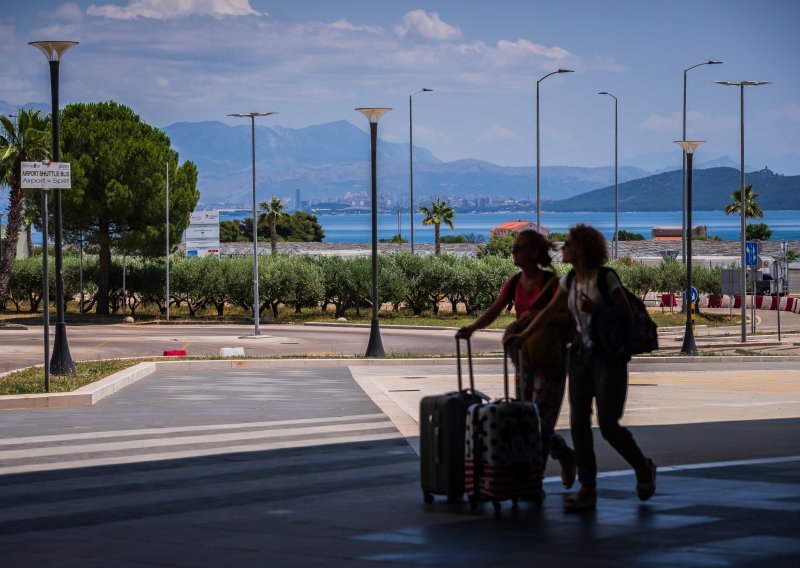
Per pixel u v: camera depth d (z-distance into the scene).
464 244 125.75
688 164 42.78
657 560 6.57
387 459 12.12
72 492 10.09
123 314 68.88
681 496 8.88
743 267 50.75
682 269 73.06
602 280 8.05
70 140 63.59
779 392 23.17
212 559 6.95
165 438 14.50
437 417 8.55
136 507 9.21
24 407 19.28
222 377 27.53
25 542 7.71
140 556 7.11
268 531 7.89
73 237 66.25
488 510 8.39
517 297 8.80
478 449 8.19
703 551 6.80
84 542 7.66
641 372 31.48
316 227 164.25
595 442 12.88
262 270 68.88
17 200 61.78
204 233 72.31
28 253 94.00
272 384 25.02
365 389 22.98
